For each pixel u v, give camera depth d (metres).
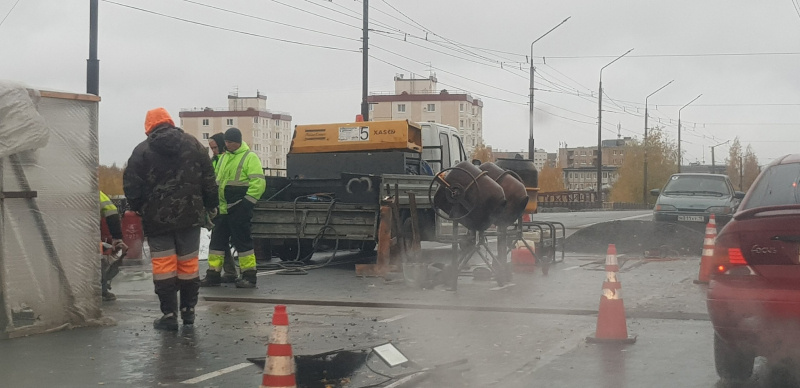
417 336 8.35
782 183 6.99
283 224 15.27
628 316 9.49
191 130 127.06
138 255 16.50
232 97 129.25
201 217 8.80
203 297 11.19
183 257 8.82
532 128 49.81
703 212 21.42
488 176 12.26
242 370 6.83
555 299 10.95
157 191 8.60
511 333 8.50
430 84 128.62
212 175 8.92
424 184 15.84
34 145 8.08
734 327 5.96
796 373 6.65
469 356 7.37
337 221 14.86
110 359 7.23
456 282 11.91
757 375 6.59
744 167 152.50
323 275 14.10
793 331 5.78
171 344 7.91
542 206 59.75
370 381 6.35
